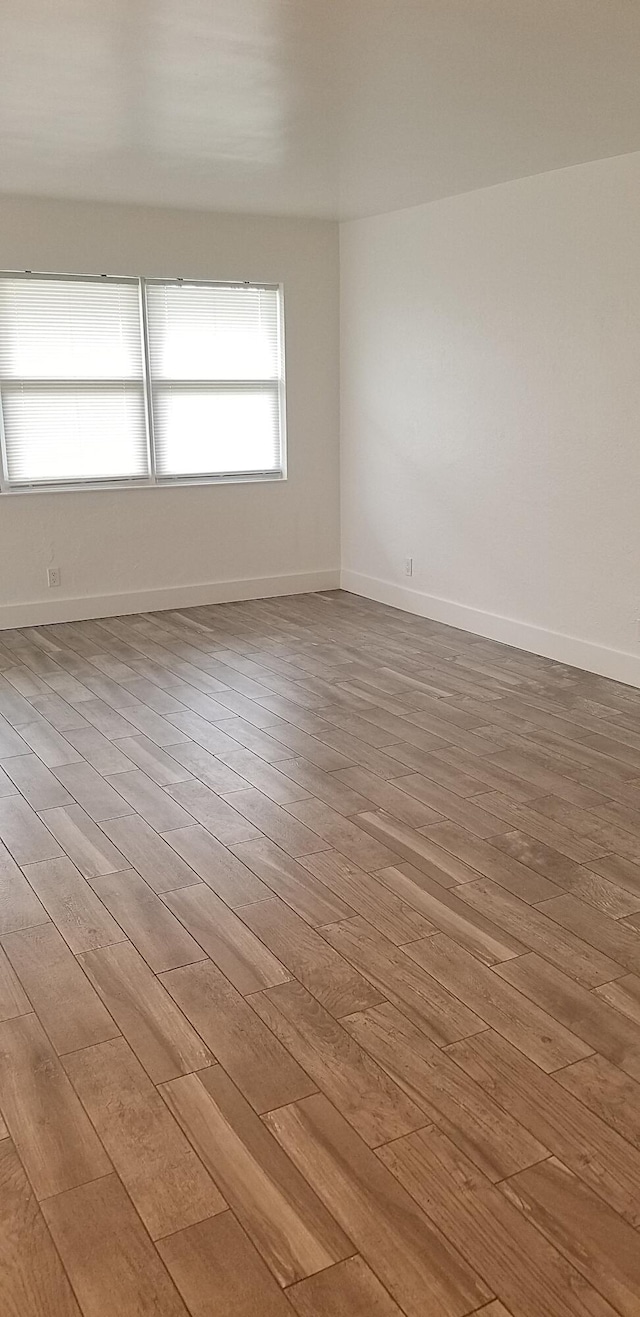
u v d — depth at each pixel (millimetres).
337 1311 1623
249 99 3711
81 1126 2035
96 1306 1640
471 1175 1895
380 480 6777
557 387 5137
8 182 5293
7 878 3064
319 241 6719
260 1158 1945
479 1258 1718
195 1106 2088
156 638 6012
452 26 2951
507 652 5672
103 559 6457
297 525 7160
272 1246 1746
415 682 5102
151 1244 1754
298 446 7012
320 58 3234
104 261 6035
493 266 5434
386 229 6293
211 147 4488
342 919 2812
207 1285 1673
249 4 2766
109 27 2943
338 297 6895
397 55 3201
